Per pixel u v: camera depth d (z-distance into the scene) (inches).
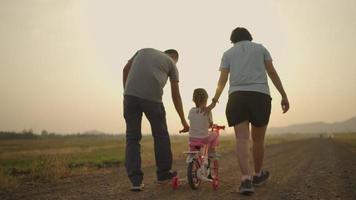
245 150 227.3
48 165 359.3
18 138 6727.4
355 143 1596.9
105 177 333.1
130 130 245.8
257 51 235.5
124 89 251.1
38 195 233.1
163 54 254.2
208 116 252.2
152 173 359.9
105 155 829.2
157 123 248.4
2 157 858.8
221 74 242.4
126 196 221.3
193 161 243.4
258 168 256.5
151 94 244.1
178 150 912.3
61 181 308.5
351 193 237.5
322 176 326.6
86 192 239.5
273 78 241.0
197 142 249.1
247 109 230.1
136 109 246.7
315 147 1168.8
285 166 434.0
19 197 227.5
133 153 243.0
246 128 230.5
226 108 234.4
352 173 353.7
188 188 250.5
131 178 241.0
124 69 259.0
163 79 248.8
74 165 490.9
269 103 235.5
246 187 223.8
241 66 232.7
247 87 230.5
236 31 246.2
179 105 259.0
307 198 218.5
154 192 234.7
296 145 1414.9
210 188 251.4
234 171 371.2
